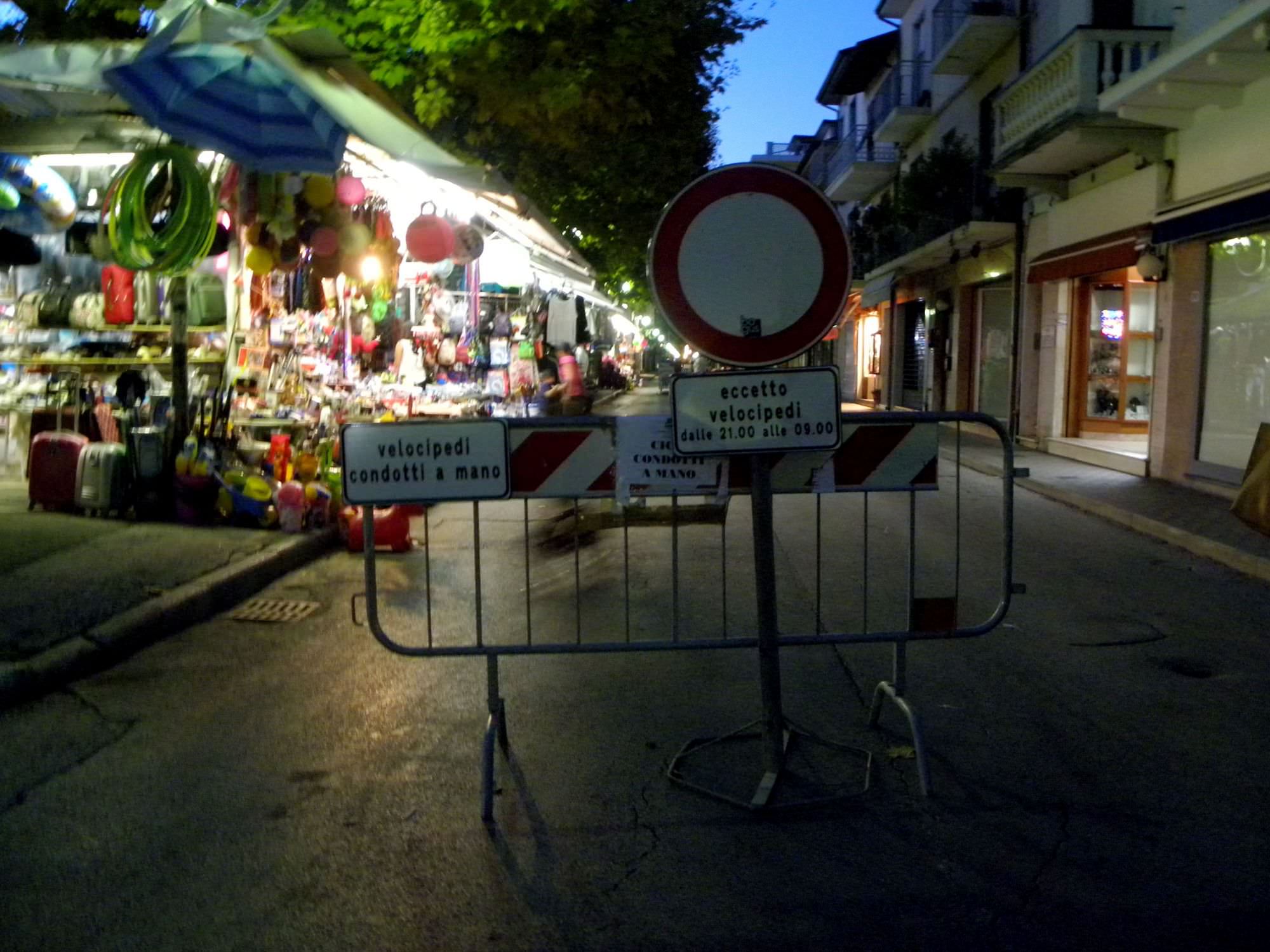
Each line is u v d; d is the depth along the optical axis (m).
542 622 7.28
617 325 39.12
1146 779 4.70
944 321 26.28
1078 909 3.63
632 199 18.92
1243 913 3.60
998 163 17.02
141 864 3.97
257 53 6.57
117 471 9.55
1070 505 12.80
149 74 6.12
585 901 3.70
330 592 8.16
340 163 7.07
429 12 11.12
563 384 12.29
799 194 4.35
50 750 5.07
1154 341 14.32
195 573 7.82
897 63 30.91
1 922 3.57
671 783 4.66
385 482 4.57
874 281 31.77
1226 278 12.84
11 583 7.38
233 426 10.32
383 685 5.99
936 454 4.71
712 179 4.34
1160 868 3.91
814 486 4.68
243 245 10.77
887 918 3.58
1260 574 8.80
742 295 4.37
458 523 11.62
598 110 13.34
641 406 32.81
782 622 7.27
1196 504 11.94
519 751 5.04
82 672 6.15
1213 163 12.64
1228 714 5.52
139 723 5.42
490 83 11.70
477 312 17.70
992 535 10.77
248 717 5.50
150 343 11.50
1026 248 19.36
